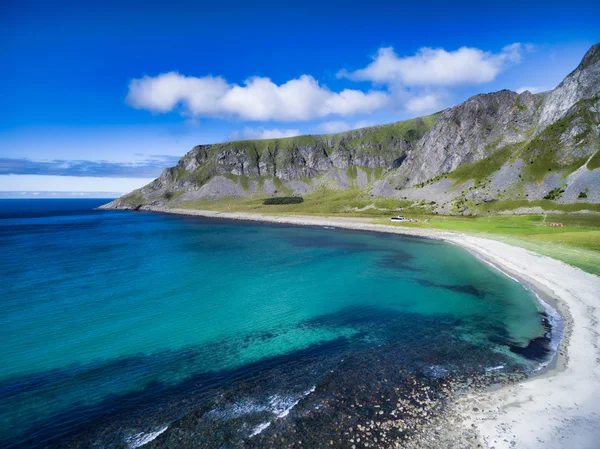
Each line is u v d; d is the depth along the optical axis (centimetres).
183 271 5722
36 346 2934
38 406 2091
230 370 2509
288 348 2869
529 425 1759
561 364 2392
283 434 1777
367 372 2416
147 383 2345
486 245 7469
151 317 3622
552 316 3369
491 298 4091
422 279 5100
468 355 2627
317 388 2219
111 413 2017
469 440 1680
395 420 1864
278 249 8006
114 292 4516
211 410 2014
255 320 3531
